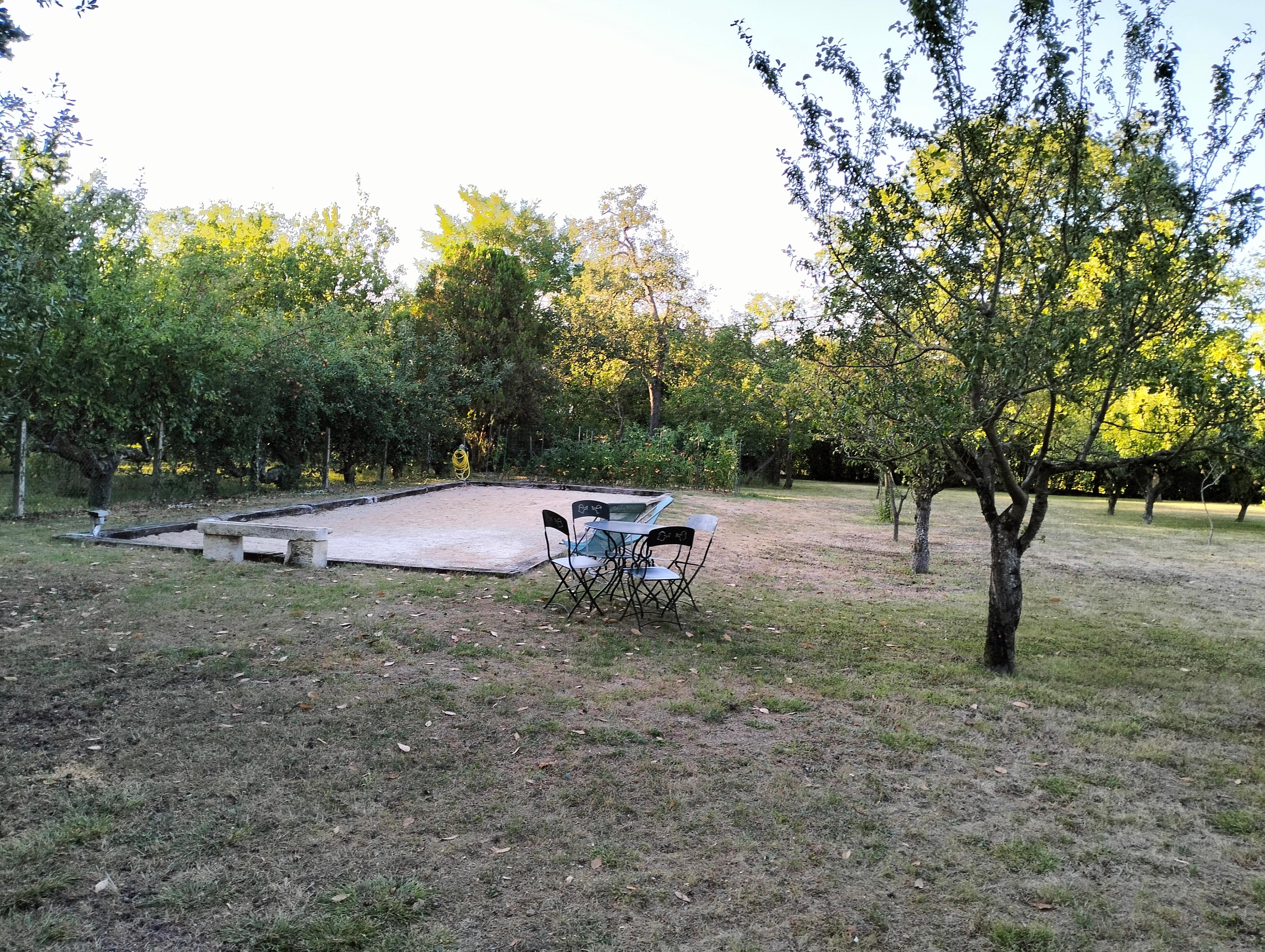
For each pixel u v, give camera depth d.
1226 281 6.45
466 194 37.00
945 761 4.02
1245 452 4.55
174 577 6.99
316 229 30.95
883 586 9.02
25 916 2.43
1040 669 5.83
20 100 6.16
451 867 2.83
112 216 11.12
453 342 21.73
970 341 4.46
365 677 4.71
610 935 2.50
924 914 2.71
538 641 5.71
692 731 4.21
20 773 3.33
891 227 4.93
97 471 11.45
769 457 31.44
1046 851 3.15
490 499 17.03
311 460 16.78
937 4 4.52
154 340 11.23
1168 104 4.59
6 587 6.32
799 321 5.49
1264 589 10.21
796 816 3.33
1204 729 4.73
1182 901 2.88
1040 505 5.58
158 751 3.60
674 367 29.77
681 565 9.28
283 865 2.78
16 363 8.70
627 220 27.97
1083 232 4.74
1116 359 4.78
